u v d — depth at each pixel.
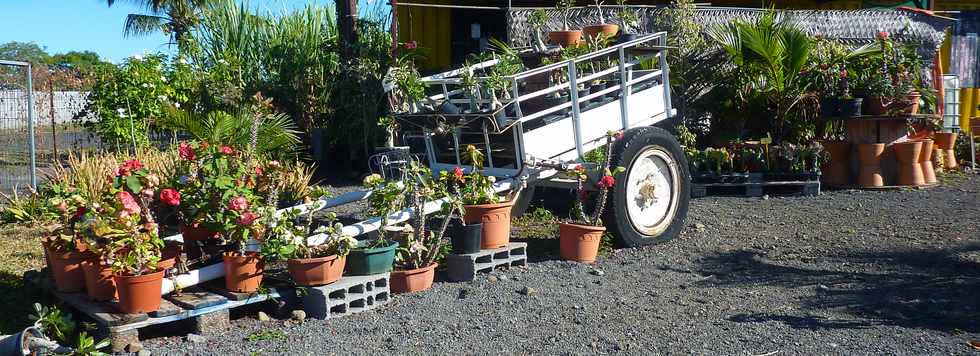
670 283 5.90
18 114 10.80
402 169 6.14
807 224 7.87
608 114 6.97
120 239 4.57
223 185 5.02
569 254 6.43
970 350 4.40
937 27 12.34
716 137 10.95
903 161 9.83
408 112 6.84
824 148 10.05
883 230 7.52
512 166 6.59
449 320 5.05
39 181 9.96
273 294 5.11
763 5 12.94
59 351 4.24
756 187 9.51
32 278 5.46
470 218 6.04
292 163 10.76
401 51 11.36
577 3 13.59
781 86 10.42
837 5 14.30
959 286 5.67
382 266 5.39
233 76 11.76
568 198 8.54
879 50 10.32
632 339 4.69
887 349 4.44
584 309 5.26
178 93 11.48
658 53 7.58
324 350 4.56
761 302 5.41
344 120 11.70
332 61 11.66
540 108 7.00
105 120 10.77
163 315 4.68
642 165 6.83
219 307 4.88
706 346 4.55
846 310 5.19
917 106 9.92
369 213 6.06
